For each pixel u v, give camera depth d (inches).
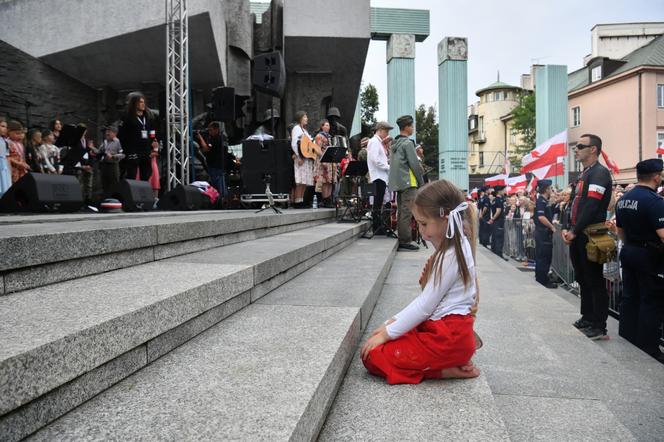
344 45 513.7
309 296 117.0
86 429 46.8
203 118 446.0
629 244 174.9
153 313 65.6
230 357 69.7
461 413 70.7
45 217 150.1
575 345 148.3
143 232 107.7
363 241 288.4
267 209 296.7
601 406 100.1
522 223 431.5
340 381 81.0
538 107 1378.0
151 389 57.5
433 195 84.3
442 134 1374.3
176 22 365.7
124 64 467.2
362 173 335.0
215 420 49.2
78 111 494.0
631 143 1263.5
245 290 102.4
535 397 104.6
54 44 441.4
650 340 164.2
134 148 300.7
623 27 1697.8
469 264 84.0
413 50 1242.0
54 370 46.8
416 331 84.3
